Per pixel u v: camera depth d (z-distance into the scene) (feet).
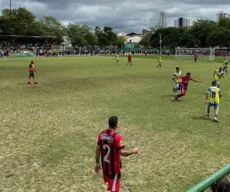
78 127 38.65
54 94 64.03
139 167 26.35
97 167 19.17
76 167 26.30
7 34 307.99
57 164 26.94
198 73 110.42
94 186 22.85
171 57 256.73
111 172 17.80
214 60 205.87
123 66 146.20
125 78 93.30
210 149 30.99
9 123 40.55
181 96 57.16
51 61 189.98
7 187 22.62
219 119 42.98
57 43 373.61
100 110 48.34
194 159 28.27
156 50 331.98
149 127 38.68
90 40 398.01
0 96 61.41
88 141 33.24
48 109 49.11
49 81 86.53
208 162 27.61
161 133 36.19
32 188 22.48
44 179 23.98
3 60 201.57
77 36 384.47
